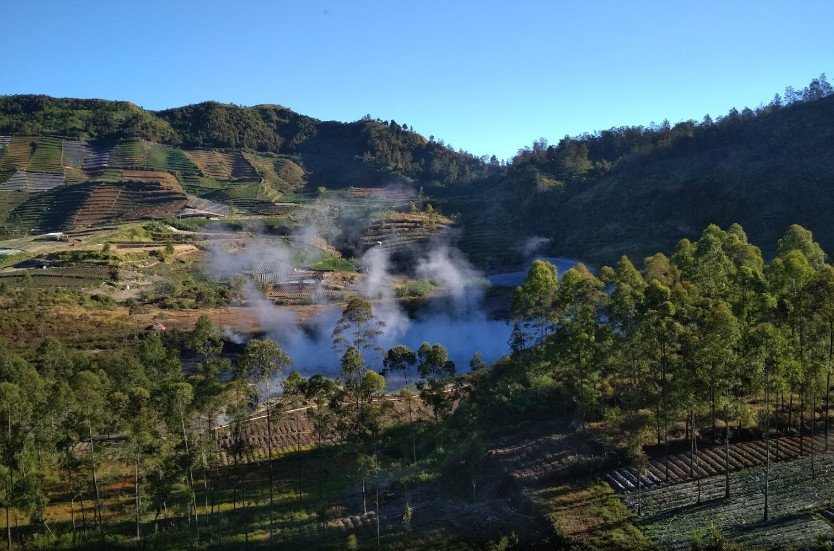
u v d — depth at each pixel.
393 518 42.72
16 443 41.91
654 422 42.78
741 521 35.56
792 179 127.56
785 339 39.91
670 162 162.75
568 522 37.75
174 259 147.75
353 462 55.53
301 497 47.91
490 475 46.03
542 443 48.62
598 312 49.78
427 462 52.44
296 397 53.03
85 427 41.41
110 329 98.06
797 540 32.75
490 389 62.66
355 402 51.25
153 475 43.97
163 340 94.81
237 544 40.75
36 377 49.94
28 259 134.38
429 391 57.00
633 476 42.66
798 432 45.22
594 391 48.97
